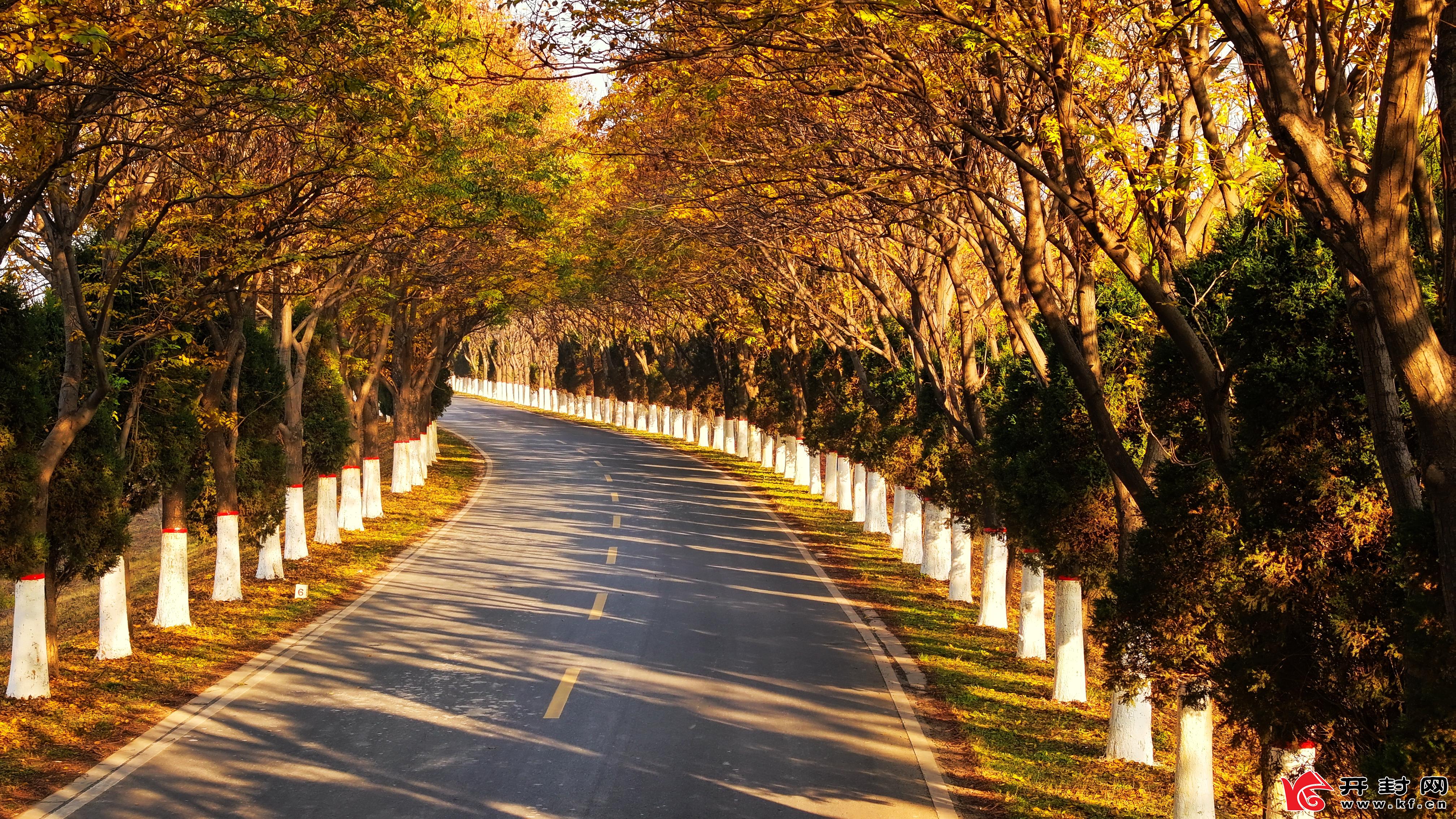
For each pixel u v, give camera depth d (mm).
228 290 15398
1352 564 7191
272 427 21156
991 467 14867
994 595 18438
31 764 10312
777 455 46719
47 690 12664
